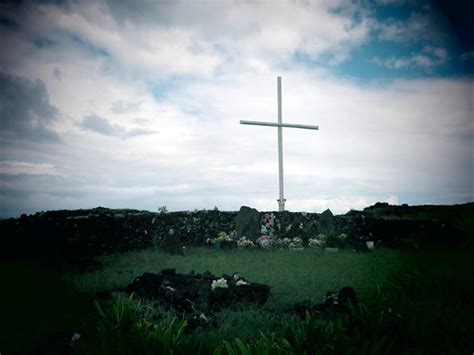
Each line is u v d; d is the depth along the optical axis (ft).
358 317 13.84
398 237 44.47
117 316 13.26
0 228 41.65
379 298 15.05
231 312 17.94
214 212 51.93
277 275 26.91
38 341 14.17
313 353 11.01
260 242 42.96
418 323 13.52
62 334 14.20
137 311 16.48
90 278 24.85
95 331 13.51
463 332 13.37
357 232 47.47
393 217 56.18
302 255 36.63
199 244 43.55
